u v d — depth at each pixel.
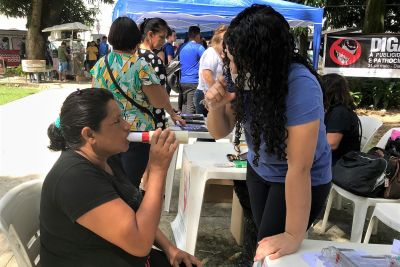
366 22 9.52
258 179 1.86
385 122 8.38
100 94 1.44
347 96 3.10
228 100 1.70
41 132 6.57
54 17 19.30
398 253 1.51
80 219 1.30
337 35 8.34
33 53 17.33
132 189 1.60
